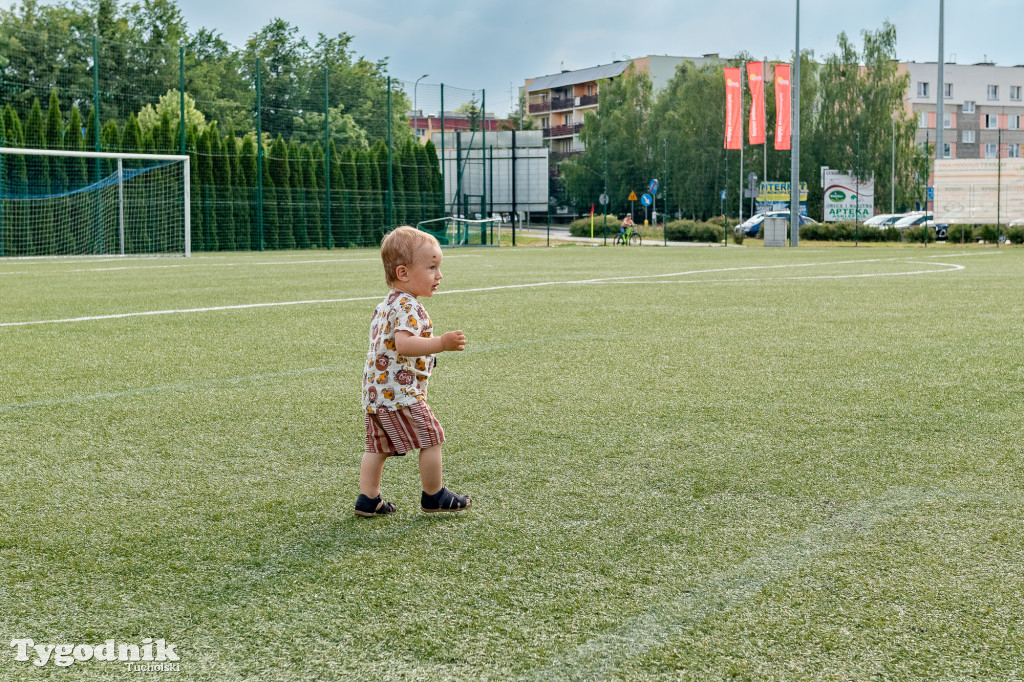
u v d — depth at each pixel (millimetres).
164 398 5605
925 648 2357
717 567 2898
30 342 8086
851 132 61938
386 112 39625
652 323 9297
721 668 2262
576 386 5898
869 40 62531
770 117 61781
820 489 3709
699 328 8867
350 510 3508
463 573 2873
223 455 4305
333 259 25266
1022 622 2494
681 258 25344
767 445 4402
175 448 4430
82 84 35625
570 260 24281
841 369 6484
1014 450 4270
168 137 31766
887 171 62062
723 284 14570
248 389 5883
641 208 65438
